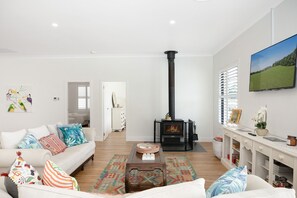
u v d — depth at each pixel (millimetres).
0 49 4891
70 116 6906
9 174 1242
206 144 5078
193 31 3596
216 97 5113
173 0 2461
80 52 5227
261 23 2918
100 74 5543
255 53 2926
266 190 840
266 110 2607
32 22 3141
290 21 2281
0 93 5668
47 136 2928
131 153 2732
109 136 6242
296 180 1680
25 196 856
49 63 5602
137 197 792
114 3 2529
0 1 2439
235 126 3451
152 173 3084
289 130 2289
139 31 3590
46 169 1150
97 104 5566
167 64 5441
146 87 5488
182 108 5461
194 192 827
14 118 5684
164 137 4910
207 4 2564
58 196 828
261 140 2242
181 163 3582
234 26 3348
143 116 5512
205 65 5426
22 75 5641
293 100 2221
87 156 3367
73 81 5582
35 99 5648
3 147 2330
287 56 2207
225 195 797
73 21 3107
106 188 2609
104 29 3477
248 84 3320
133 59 5480
